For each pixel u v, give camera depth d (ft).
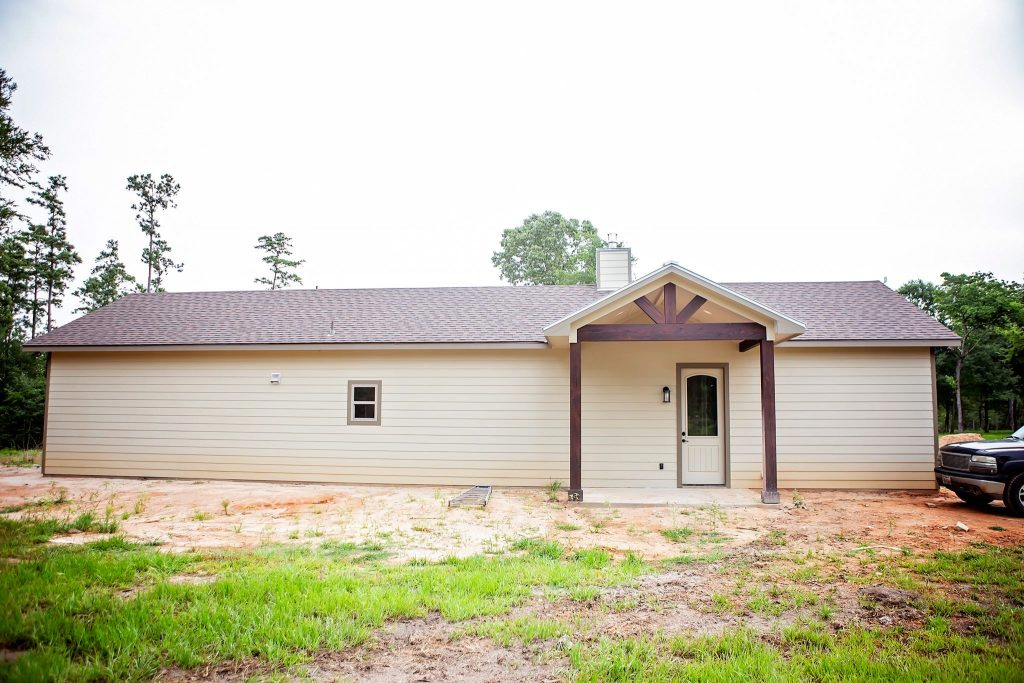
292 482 43.57
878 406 40.16
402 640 14.26
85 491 38.93
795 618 15.99
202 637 13.80
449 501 35.22
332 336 43.88
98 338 45.65
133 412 45.34
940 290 126.00
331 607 15.97
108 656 12.82
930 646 13.76
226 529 27.45
